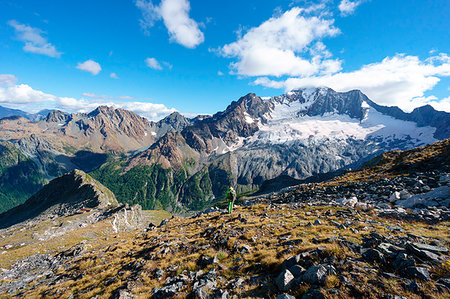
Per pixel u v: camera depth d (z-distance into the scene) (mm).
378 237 10961
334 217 18172
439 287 6469
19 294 20609
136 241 29297
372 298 6637
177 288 11695
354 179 36406
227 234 18891
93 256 26703
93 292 14875
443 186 19031
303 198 32875
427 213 15203
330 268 8531
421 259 8117
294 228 16953
